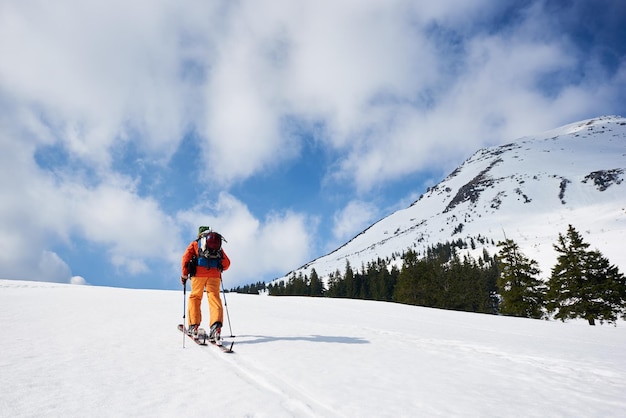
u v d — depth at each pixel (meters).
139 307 12.11
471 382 4.55
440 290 53.12
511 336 10.31
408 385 4.24
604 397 4.09
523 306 39.16
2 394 3.25
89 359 4.81
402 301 54.12
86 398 3.29
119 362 4.73
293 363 5.03
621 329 14.77
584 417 3.38
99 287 24.42
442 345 7.67
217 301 6.64
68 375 4.00
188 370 4.50
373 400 3.62
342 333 8.48
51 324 7.74
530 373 5.26
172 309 11.80
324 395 3.71
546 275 75.12
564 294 37.69
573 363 6.15
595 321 38.78
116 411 3.01
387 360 5.63
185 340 6.59
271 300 20.27
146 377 4.09
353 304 19.86
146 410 3.06
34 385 3.57
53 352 5.12
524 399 3.91
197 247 6.90
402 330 10.08
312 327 9.27
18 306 10.85
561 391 4.31
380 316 14.48
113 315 9.72
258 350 5.87
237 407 3.22
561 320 38.44
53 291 17.75
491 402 3.73
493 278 82.00
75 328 7.36
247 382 4.05
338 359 5.47
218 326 6.25
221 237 7.01
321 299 23.00
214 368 4.64
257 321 9.96
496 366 5.66
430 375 4.80
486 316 18.11
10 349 5.19
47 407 3.01
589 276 36.94
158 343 6.22
